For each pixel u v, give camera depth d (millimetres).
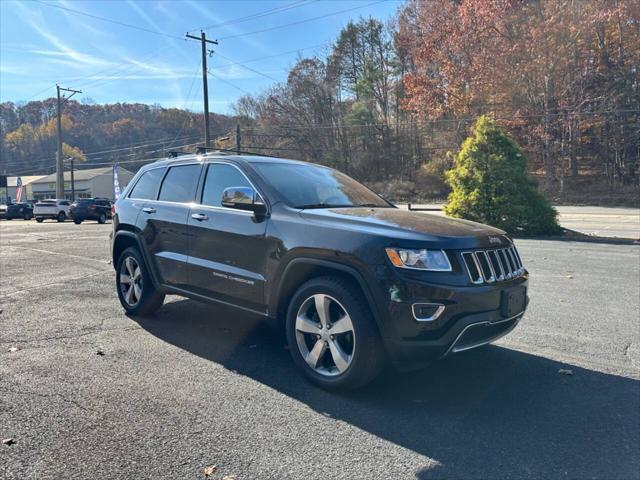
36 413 3391
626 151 44312
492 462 2840
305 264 3943
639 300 6918
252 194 4426
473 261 3598
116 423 3262
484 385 3996
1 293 7406
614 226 20969
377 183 56094
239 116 57594
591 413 3492
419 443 3055
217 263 4723
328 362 3959
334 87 59469
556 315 6133
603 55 42500
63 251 13188
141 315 5988
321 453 2926
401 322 3420
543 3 40469
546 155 43469
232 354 4691
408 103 49719
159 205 5562
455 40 43875
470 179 17219
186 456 2871
